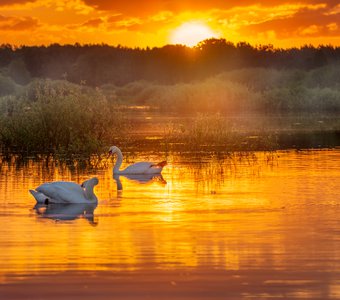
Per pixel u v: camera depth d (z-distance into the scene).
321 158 23.69
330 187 17.33
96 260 10.55
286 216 13.73
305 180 18.53
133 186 18.02
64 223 13.24
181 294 9.09
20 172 20.56
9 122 27.84
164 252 11.00
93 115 27.47
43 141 26.91
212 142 28.28
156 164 20.33
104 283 9.50
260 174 19.83
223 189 17.20
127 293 9.12
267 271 10.01
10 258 10.66
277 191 16.78
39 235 12.22
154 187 17.78
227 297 8.97
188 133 30.19
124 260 10.55
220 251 11.06
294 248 11.22
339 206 14.78
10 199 15.88
